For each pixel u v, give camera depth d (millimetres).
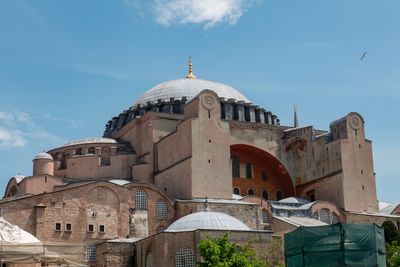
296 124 112000
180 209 83000
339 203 94062
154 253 70938
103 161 97562
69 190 78625
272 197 102688
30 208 76438
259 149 100375
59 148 99875
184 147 88250
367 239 48250
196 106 88938
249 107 107312
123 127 102438
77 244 72188
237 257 56875
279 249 70812
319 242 48719
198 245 64250
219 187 86938
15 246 64812
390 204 110188
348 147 96125
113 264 73938
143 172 93875
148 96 109938
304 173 101188
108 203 80188
